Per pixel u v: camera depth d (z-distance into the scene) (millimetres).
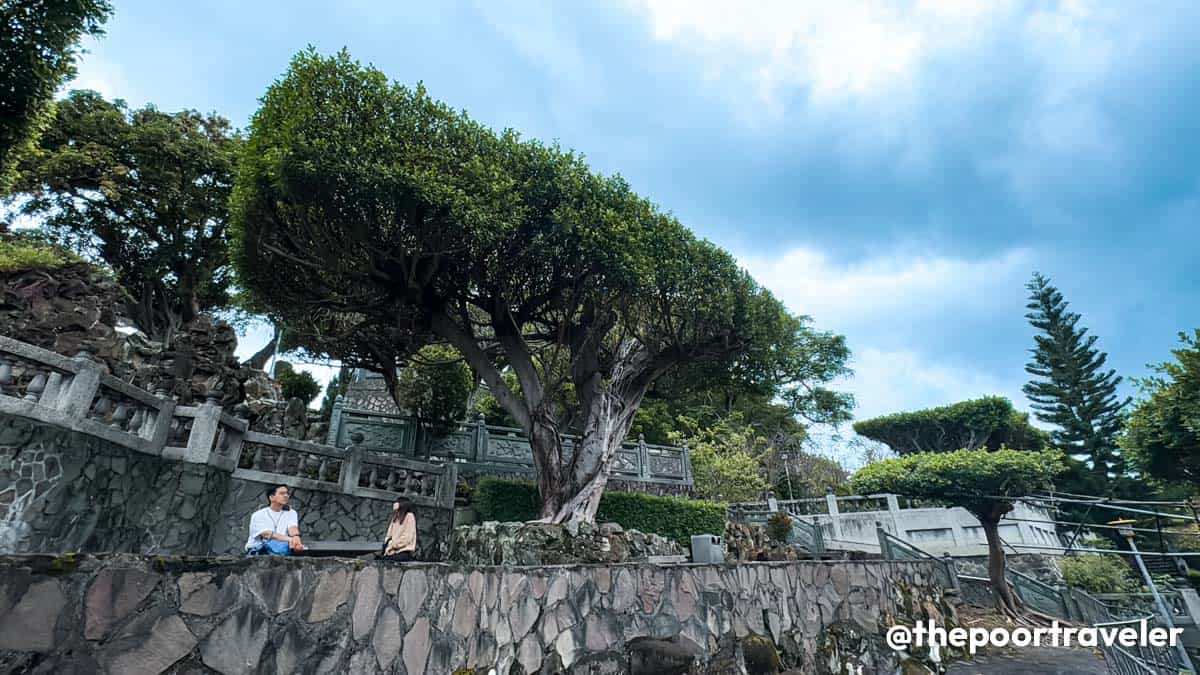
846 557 14766
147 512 7246
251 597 2617
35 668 1866
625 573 5848
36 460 5859
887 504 21234
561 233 9258
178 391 10930
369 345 13039
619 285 9805
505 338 10773
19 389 5977
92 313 10828
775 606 7875
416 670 3471
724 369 12594
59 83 8797
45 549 5855
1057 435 31719
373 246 8992
